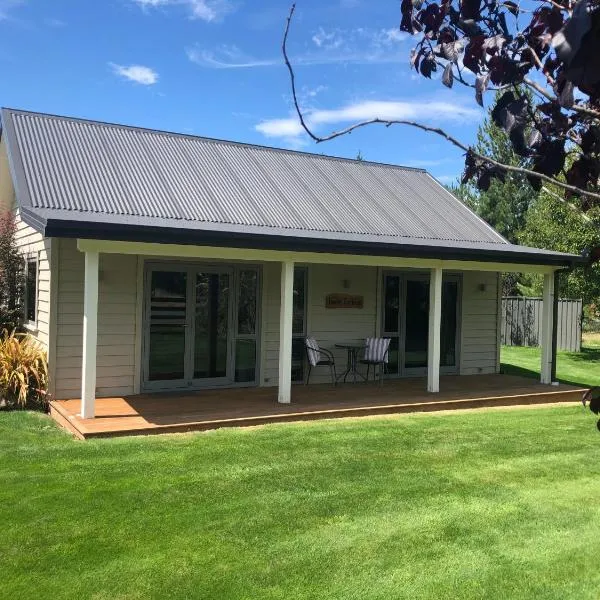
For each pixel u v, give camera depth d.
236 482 5.91
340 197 12.57
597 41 1.31
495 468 6.59
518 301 22.62
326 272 12.03
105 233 7.80
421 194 14.27
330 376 12.12
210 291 10.95
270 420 8.50
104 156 10.91
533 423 8.88
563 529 4.98
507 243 12.70
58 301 9.56
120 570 4.19
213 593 3.93
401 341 13.02
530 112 1.98
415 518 5.16
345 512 5.25
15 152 10.01
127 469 6.21
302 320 11.84
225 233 8.52
